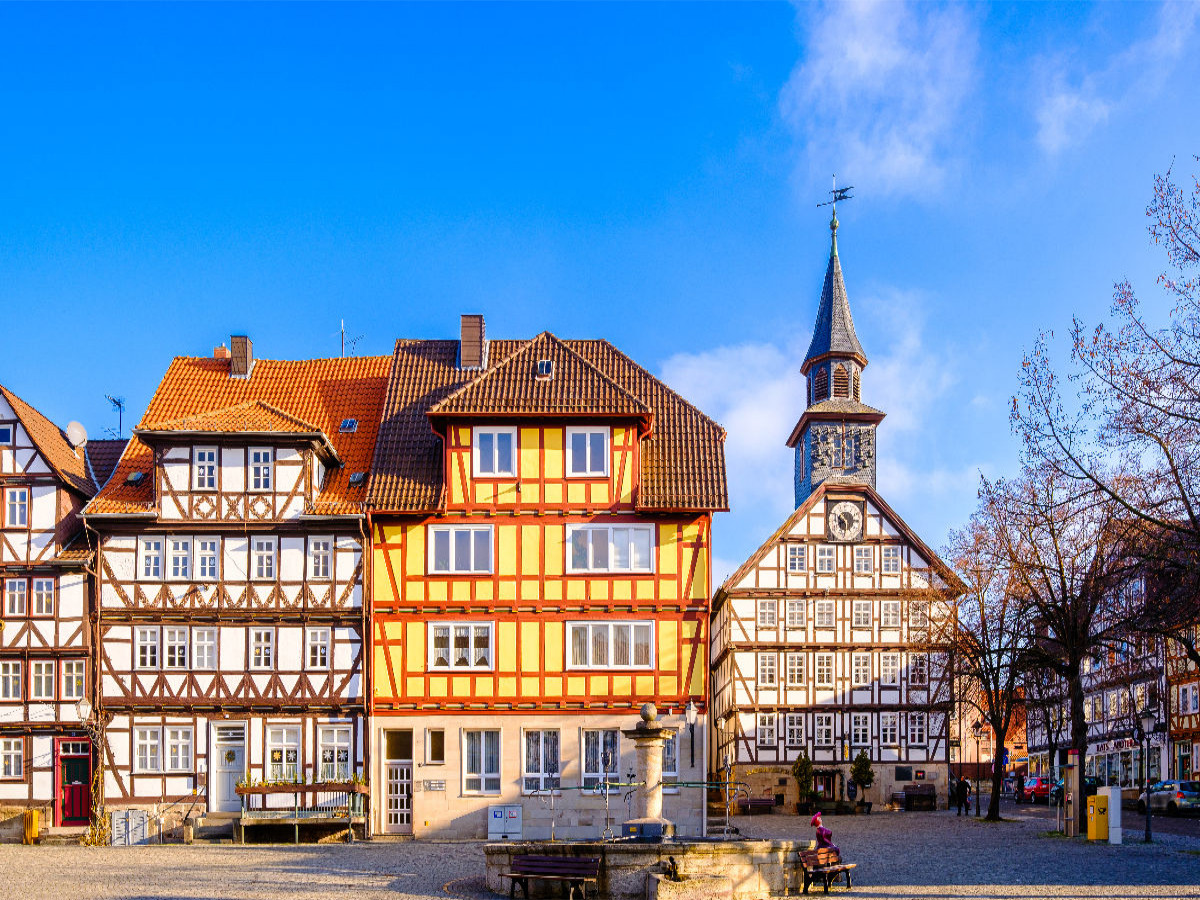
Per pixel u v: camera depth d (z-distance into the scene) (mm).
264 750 32719
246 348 38594
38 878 23688
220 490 33625
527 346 35875
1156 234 23547
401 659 33125
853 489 51594
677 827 32156
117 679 33000
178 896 21094
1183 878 23234
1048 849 29016
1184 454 23719
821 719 50062
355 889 22203
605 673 33000
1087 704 66812
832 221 64312
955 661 41594
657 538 33594
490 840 32094
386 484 33938
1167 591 25609
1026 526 32344
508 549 33531
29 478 33938
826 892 21500
